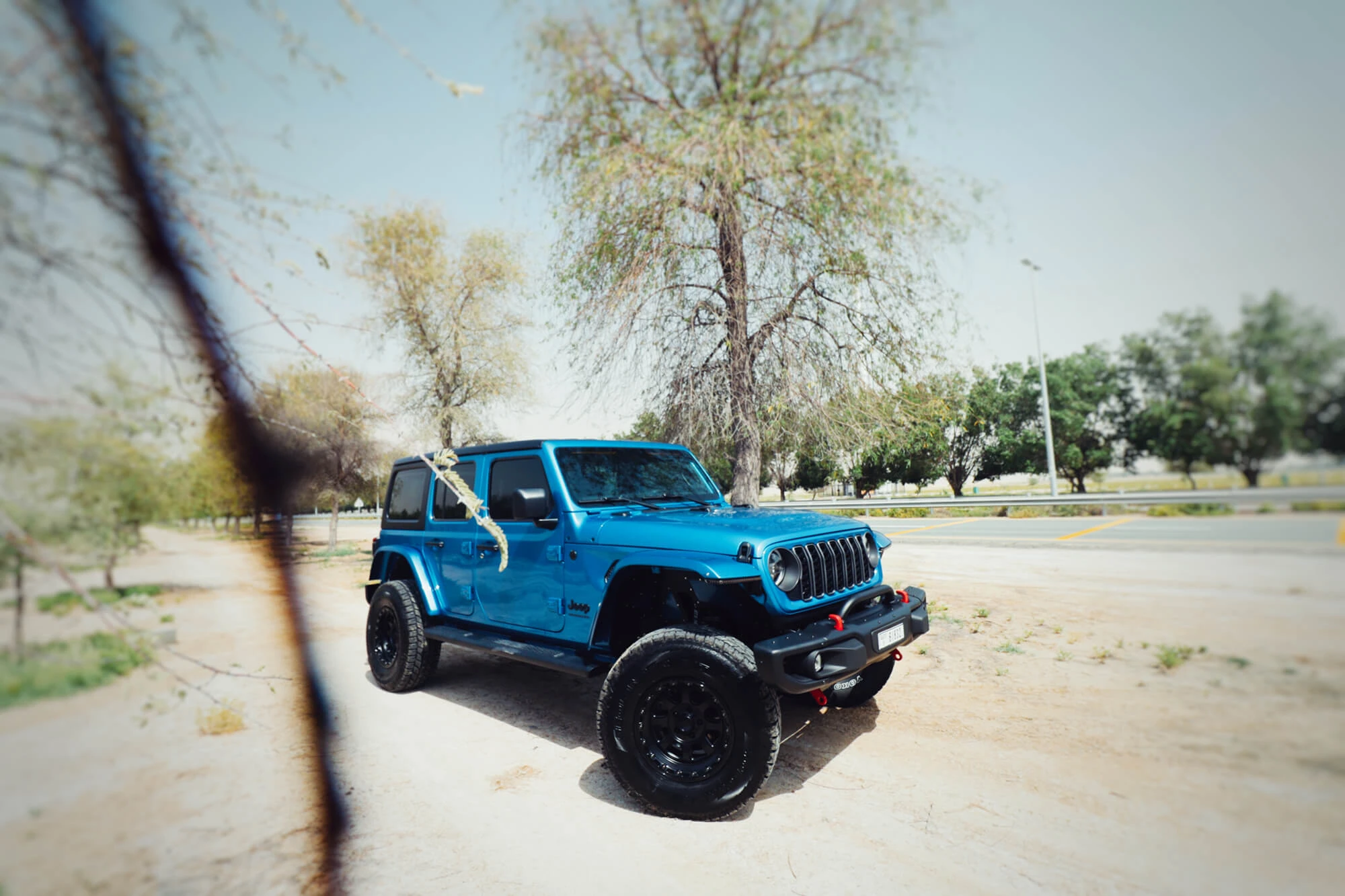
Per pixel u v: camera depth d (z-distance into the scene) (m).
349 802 2.99
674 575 3.55
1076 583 6.80
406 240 7.55
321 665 5.29
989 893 2.29
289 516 7.26
